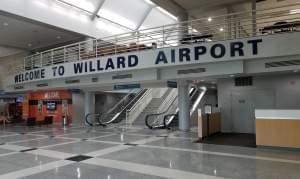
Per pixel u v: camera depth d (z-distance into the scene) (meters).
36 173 4.75
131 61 9.76
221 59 7.95
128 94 18.59
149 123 14.38
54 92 17.11
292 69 7.33
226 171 4.73
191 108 14.41
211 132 9.97
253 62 7.93
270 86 10.00
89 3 14.43
